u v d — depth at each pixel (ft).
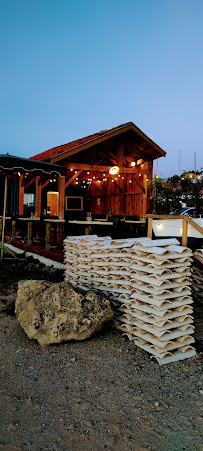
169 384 12.79
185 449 9.36
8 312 19.75
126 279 17.11
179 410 11.16
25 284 18.13
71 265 22.04
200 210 45.47
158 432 10.05
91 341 16.35
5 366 13.89
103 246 18.85
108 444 9.50
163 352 14.71
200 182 45.03
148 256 15.69
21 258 35.58
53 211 52.60
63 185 44.04
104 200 59.72
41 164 33.27
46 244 35.35
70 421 10.46
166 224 36.11
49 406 11.21
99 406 11.28
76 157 47.80
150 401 11.64
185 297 15.88
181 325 15.43
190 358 15.06
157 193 48.49
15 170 33.24
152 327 15.28
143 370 13.82
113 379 13.04
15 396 11.76
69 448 9.32
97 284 19.01
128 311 16.84
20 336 16.78
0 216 46.11
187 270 16.17
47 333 15.61
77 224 44.16
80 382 12.75
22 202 48.57
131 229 50.16
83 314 15.97
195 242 34.12
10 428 10.05
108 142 48.57
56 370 13.61
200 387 12.60
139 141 50.29
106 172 51.60
